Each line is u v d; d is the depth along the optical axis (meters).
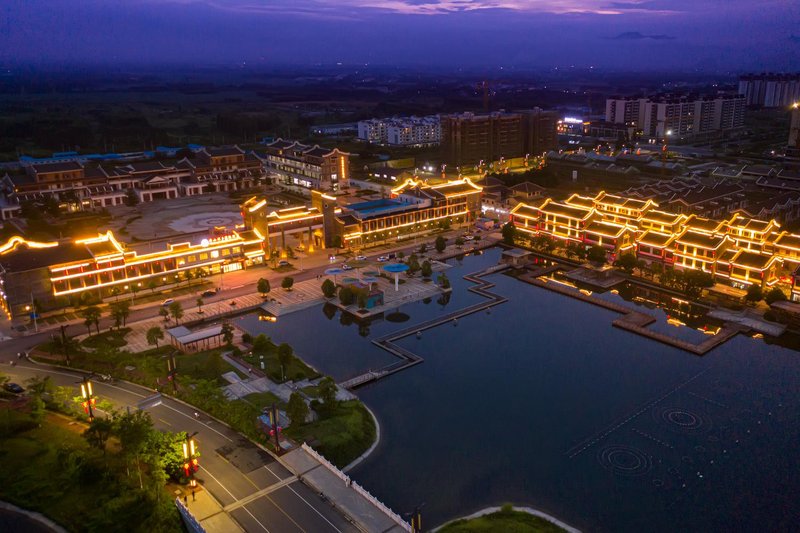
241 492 97.81
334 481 100.75
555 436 115.31
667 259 199.00
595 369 140.62
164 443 101.00
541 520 92.88
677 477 103.81
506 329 163.00
